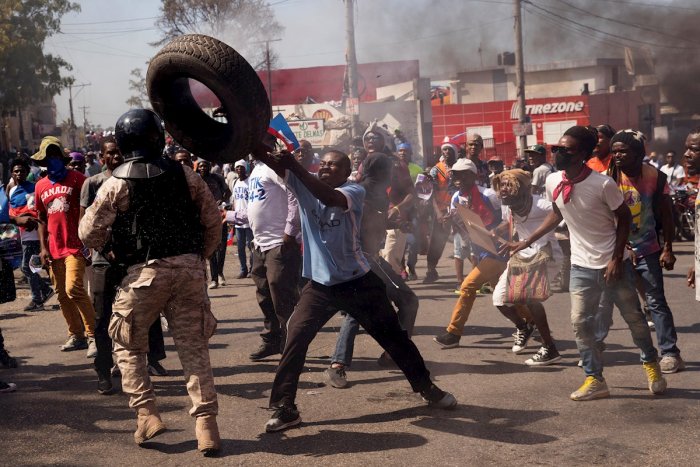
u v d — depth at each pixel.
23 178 10.04
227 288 11.52
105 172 6.29
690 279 5.40
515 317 6.79
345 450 4.55
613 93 45.44
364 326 5.07
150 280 4.44
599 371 5.39
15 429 5.14
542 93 51.34
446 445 4.57
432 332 7.78
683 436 4.60
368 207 6.51
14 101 41.72
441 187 10.95
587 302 5.35
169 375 6.48
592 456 4.33
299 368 4.97
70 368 6.86
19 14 40.38
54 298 11.08
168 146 12.11
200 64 4.20
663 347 6.09
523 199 6.34
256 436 4.86
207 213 4.62
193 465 4.41
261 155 4.70
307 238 5.00
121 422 5.25
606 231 5.29
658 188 6.00
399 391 5.75
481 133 44.62
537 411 5.16
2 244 6.68
